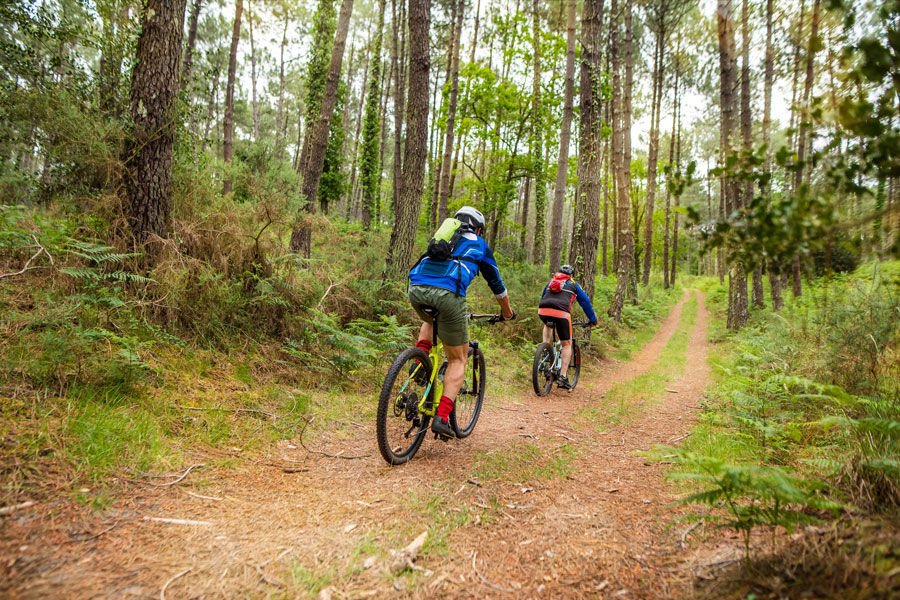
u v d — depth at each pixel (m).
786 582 1.65
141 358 3.76
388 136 38.66
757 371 5.51
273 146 10.66
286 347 5.05
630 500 2.82
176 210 5.13
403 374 3.46
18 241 4.12
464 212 3.80
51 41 5.27
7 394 2.80
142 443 2.81
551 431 4.47
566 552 2.20
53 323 3.38
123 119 4.75
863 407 3.29
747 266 2.11
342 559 2.07
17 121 4.75
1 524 1.93
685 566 1.98
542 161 18.33
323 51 14.37
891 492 2.10
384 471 3.17
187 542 2.08
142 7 4.61
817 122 1.93
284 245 5.70
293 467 3.08
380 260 7.55
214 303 4.74
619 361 10.07
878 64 1.69
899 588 1.39
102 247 3.95
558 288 6.30
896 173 1.76
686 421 4.96
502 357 7.80
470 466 3.36
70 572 1.75
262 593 1.79
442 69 26.22
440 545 2.24
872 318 4.08
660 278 40.75
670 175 2.21
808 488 2.07
